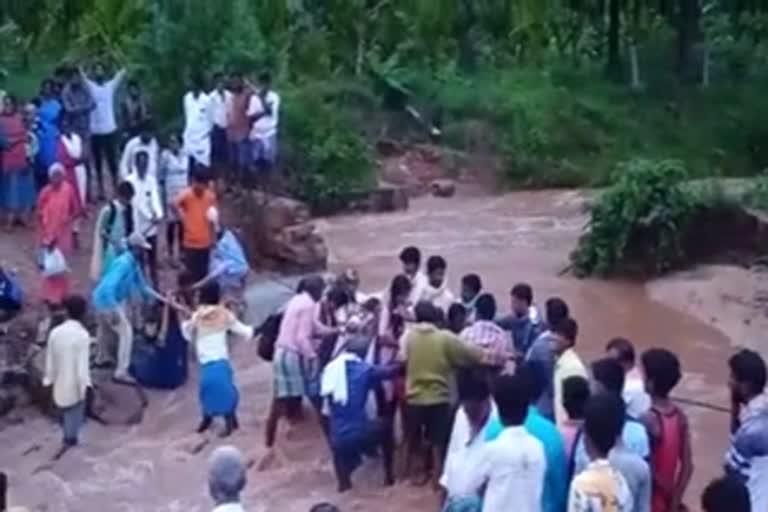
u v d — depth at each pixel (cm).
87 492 1805
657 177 2919
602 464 1112
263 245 2691
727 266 2923
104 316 2088
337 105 4112
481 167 4119
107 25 3441
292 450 1880
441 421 1673
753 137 4584
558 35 4962
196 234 2291
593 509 1089
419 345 1678
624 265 2902
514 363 1636
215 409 1941
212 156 2867
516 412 1197
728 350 2433
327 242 3247
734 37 5303
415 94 4325
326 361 1858
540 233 3384
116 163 2838
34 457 1914
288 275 2666
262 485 1788
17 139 2636
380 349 1755
